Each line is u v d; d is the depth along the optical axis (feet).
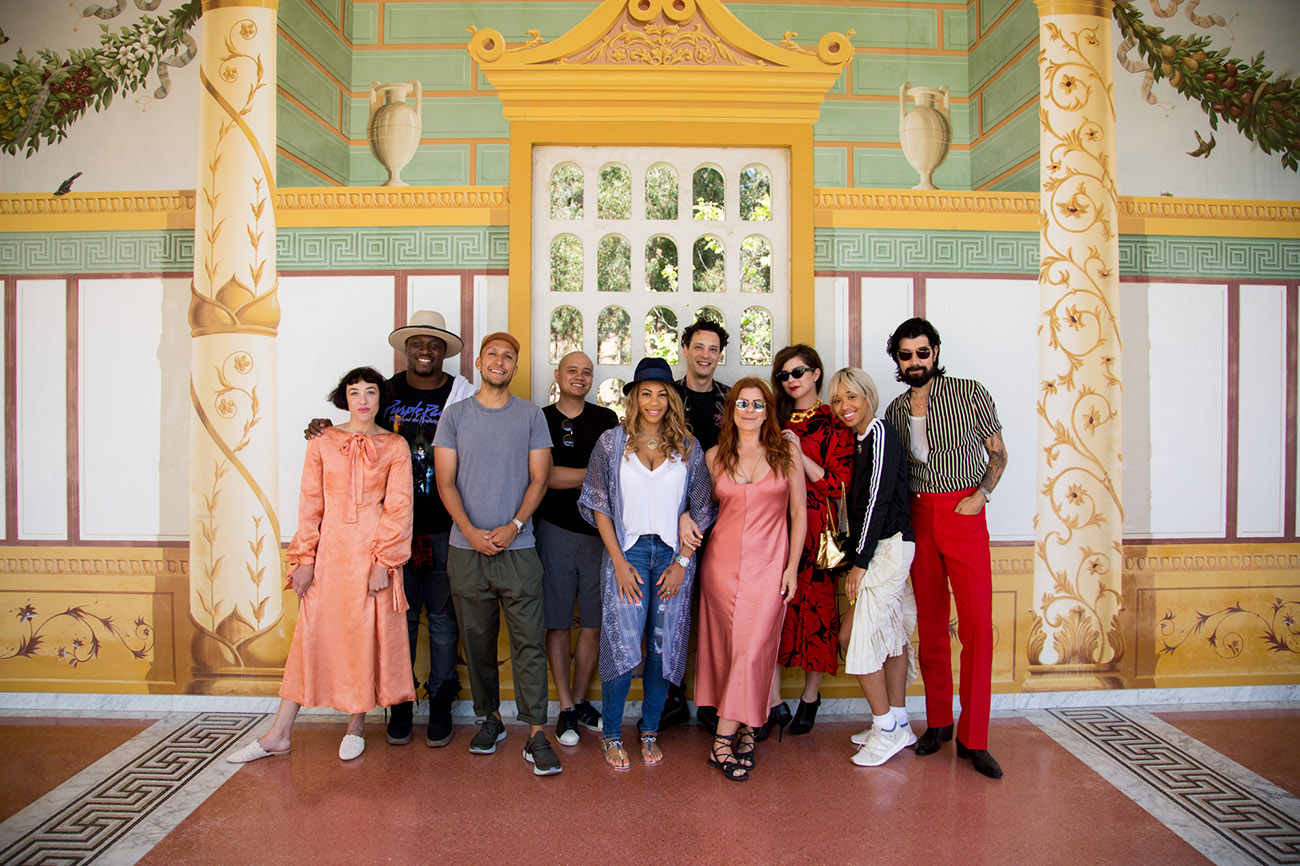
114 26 12.38
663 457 9.89
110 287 12.28
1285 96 13.09
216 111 12.25
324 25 15.37
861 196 12.46
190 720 11.61
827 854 7.98
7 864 7.71
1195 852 8.07
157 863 7.76
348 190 12.22
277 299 12.19
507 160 16.89
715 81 12.09
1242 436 12.80
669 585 9.75
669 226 12.44
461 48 16.85
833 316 12.44
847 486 10.19
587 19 11.98
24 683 12.17
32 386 12.31
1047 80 12.79
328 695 9.98
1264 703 12.55
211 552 12.04
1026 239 12.65
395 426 11.13
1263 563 12.76
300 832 8.36
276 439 12.14
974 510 10.11
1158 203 12.80
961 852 8.04
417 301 12.24
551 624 11.01
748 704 9.53
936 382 10.32
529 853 7.97
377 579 9.90
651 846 8.11
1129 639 12.53
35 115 12.44
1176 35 12.92
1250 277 12.91
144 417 12.20
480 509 9.93
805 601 10.69
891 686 10.62
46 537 12.24
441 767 10.01
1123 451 12.60
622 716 10.78
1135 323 12.70
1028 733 11.28
